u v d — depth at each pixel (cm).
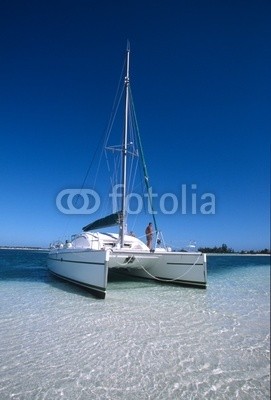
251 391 315
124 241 995
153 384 331
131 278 1247
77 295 839
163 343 455
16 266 1997
